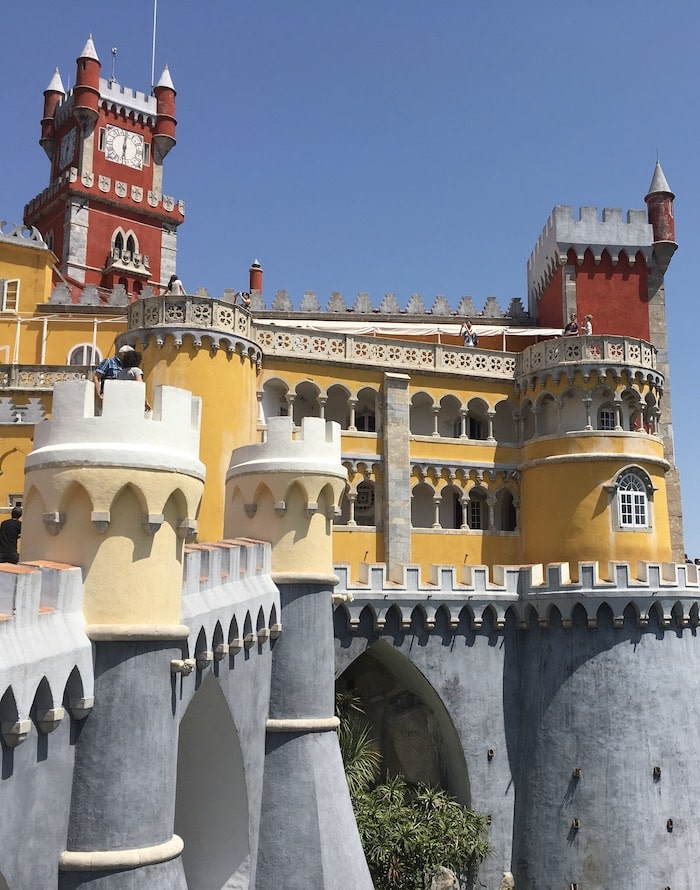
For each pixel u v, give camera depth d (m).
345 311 55.06
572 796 36.31
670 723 37.16
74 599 13.27
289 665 24.91
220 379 38.03
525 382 46.22
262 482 25.56
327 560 26.06
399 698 39.59
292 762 24.19
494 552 44.94
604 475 43.22
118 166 74.88
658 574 38.31
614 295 51.59
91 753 13.29
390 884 32.59
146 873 13.43
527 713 38.25
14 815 11.33
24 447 39.16
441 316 55.34
